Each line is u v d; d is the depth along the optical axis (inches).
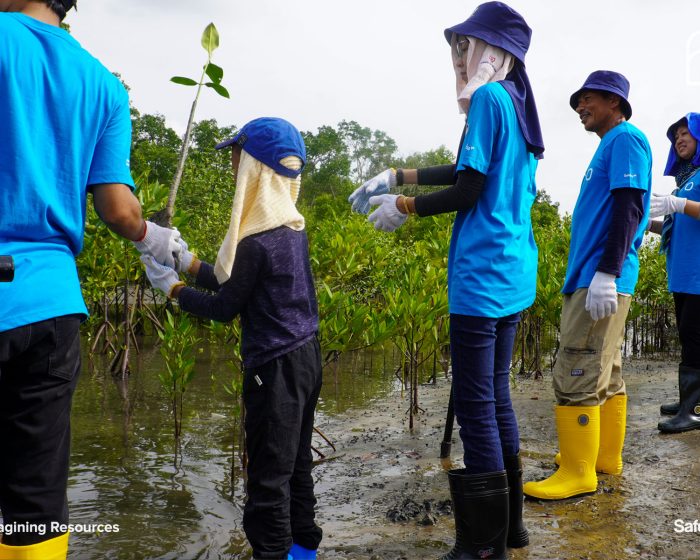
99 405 224.7
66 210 75.4
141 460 167.8
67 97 74.8
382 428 208.2
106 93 79.4
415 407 228.7
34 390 73.1
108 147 80.2
